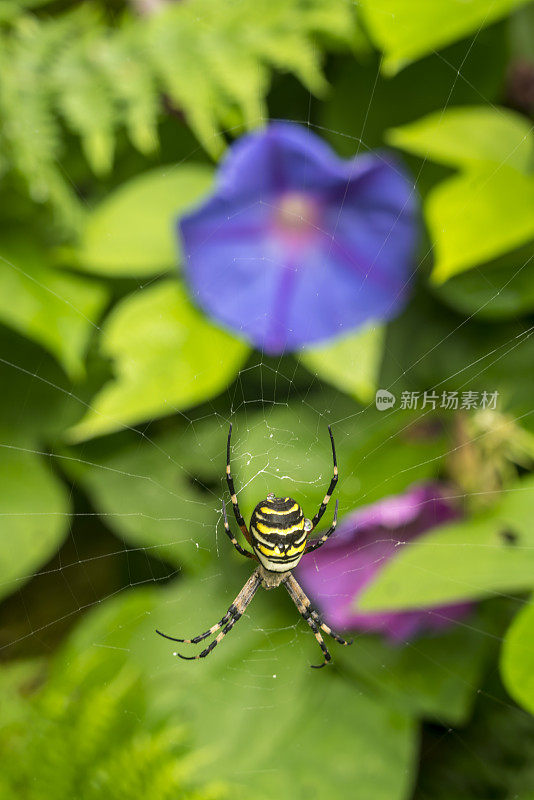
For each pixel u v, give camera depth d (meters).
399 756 0.32
